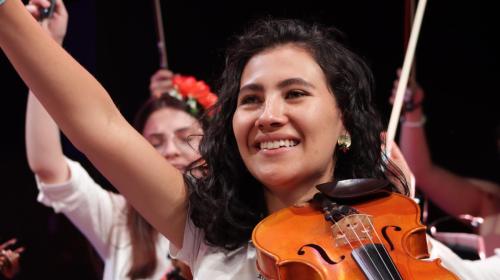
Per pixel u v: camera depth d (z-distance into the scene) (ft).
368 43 14.69
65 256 14.82
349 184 6.38
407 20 12.47
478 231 12.23
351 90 6.63
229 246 6.49
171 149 11.55
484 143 14.73
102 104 6.00
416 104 12.85
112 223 11.13
